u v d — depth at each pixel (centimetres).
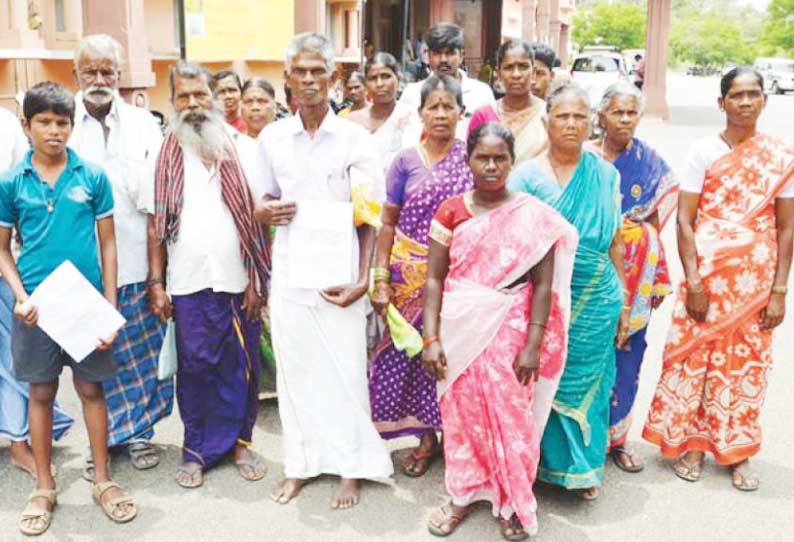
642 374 544
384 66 500
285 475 398
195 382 391
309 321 377
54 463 414
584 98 347
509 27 3111
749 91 371
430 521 357
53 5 820
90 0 838
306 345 380
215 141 379
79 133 394
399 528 360
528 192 358
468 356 341
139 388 414
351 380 383
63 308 339
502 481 341
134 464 412
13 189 343
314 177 370
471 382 341
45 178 345
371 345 427
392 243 397
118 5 837
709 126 2309
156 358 420
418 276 392
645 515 370
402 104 511
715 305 388
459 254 340
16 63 755
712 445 397
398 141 500
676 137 1970
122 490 387
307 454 387
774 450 434
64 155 350
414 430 412
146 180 387
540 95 531
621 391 403
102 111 396
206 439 400
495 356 338
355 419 387
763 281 383
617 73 2248
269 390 498
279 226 374
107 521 362
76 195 348
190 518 366
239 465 406
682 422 399
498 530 358
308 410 385
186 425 398
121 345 406
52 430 391
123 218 398
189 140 376
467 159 337
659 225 400
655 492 390
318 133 368
